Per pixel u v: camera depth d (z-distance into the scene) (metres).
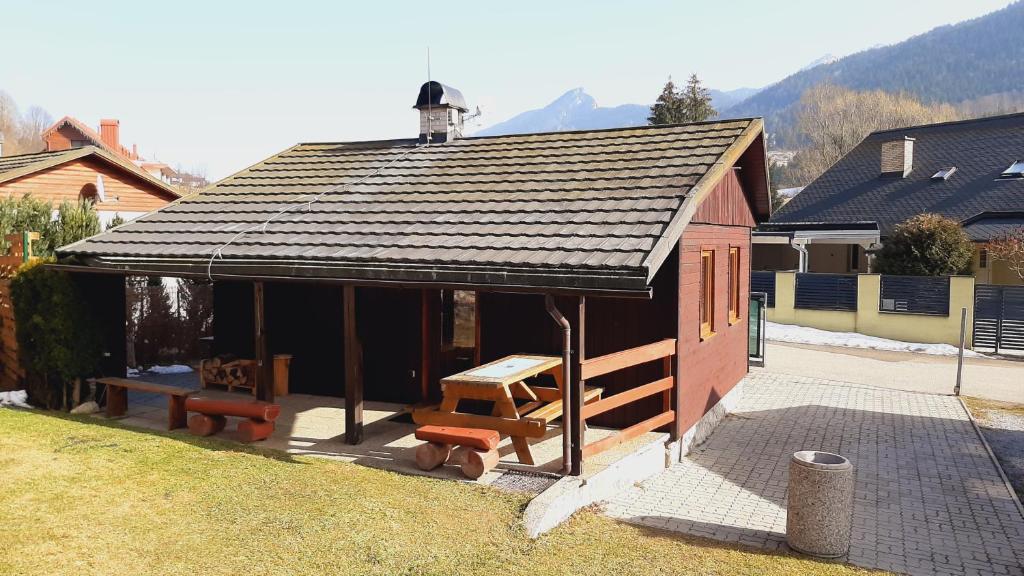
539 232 8.58
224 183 12.95
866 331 22.16
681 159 10.10
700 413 10.58
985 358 19.14
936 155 32.53
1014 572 6.45
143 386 9.95
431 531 6.29
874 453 10.13
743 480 8.80
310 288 11.91
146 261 9.98
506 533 6.38
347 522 6.31
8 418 9.55
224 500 6.67
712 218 10.88
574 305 10.05
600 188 9.62
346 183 11.93
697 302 10.27
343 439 9.30
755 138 11.37
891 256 22.78
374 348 11.44
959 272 21.67
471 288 7.94
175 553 5.56
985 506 8.10
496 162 11.61
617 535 6.79
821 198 33.12
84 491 6.66
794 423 11.85
